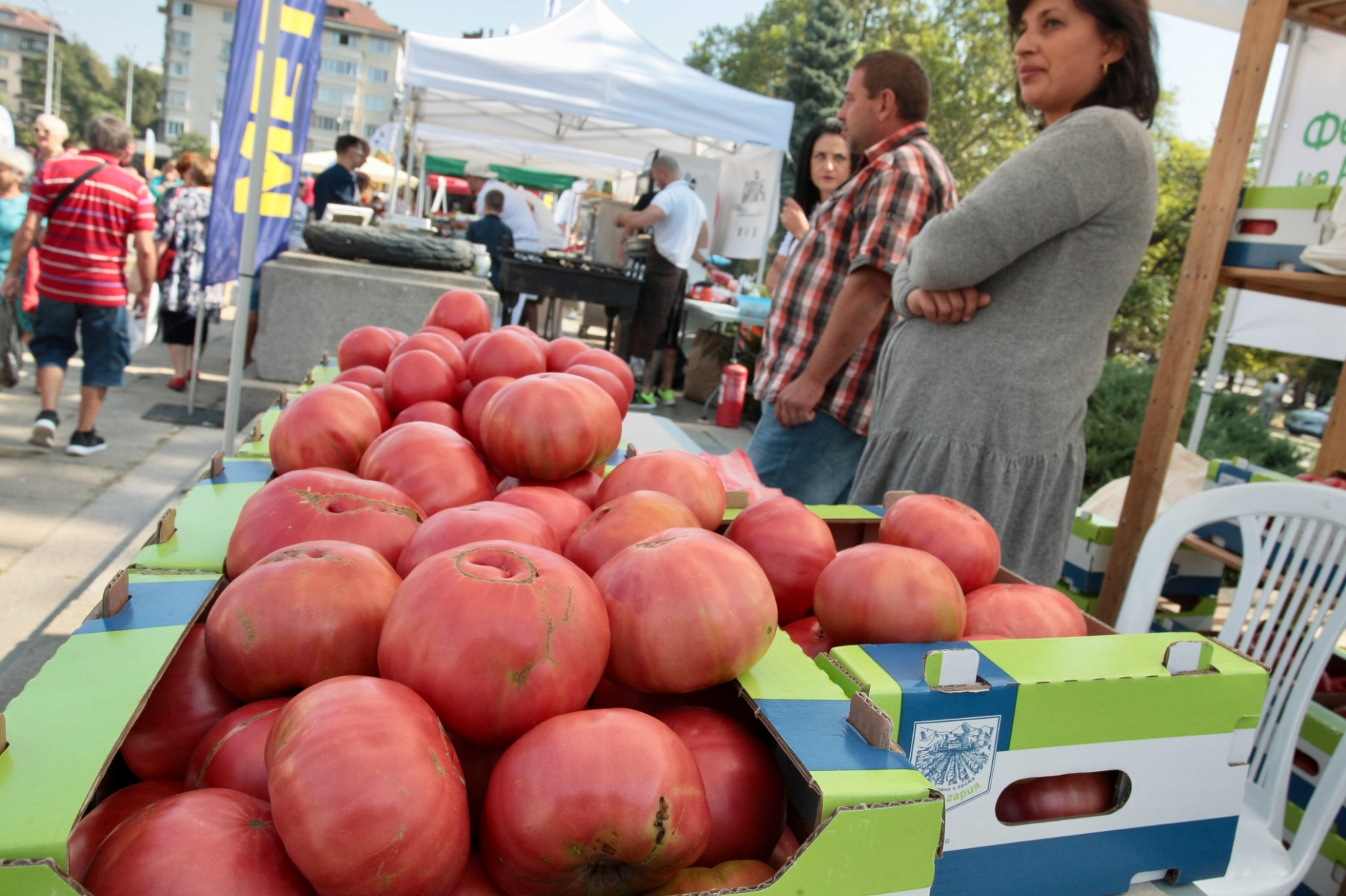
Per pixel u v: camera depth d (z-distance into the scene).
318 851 0.63
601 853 0.71
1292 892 2.21
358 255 5.77
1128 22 1.88
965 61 31.89
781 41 38.62
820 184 4.66
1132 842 1.04
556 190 28.20
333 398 1.45
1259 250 2.74
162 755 0.90
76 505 4.28
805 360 2.68
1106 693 0.98
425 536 1.01
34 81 89.12
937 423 2.11
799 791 0.87
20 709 0.70
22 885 0.55
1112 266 1.98
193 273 6.53
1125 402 7.97
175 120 91.69
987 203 1.90
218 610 0.87
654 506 1.13
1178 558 3.13
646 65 8.16
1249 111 2.69
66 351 5.00
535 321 8.96
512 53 7.83
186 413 6.09
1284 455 8.64
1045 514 2.14
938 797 0.73
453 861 0.67
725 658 0.88
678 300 8.16
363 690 0.71
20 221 5.76
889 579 1.08
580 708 0.82
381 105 92.56
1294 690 1.84
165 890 0.63
